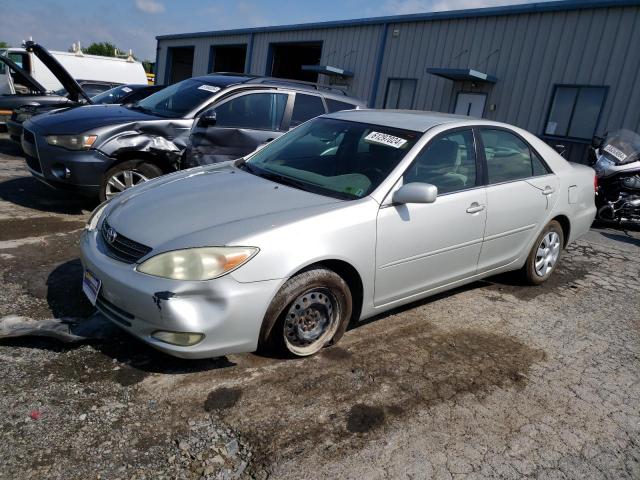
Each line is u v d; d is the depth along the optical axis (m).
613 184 7.68
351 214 3.22
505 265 4.56
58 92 12.71
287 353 3.21
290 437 2.59
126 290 2.78
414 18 16.22
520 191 4.40
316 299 3.18
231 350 2.87
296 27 20.70
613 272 5.80
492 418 2.92
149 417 2.63
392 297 3.63
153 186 3.69
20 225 5.32
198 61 27.05
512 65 14.02
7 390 2.69
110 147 5.60
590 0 12.26
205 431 2.57
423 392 3.09
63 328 3.21
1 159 9.11
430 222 3.63
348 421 2.76
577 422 2.97
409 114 4.37
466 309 4.39
